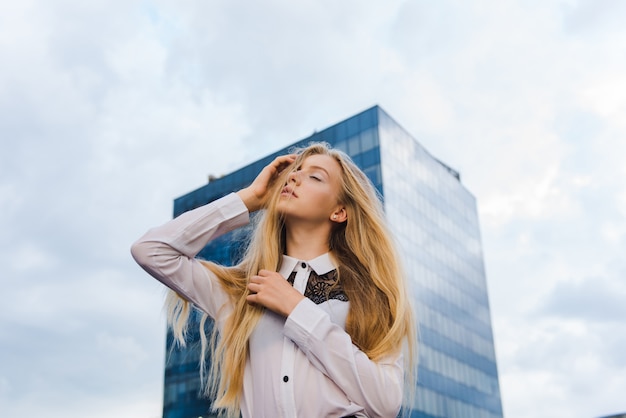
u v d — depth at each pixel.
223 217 2.41
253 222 2.59
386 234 2.46
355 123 40.12
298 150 2.62
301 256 2.40
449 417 38.62
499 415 45.56
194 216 2.37
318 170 2.46
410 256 39.22
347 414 2.02
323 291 2.30
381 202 2.57
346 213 2.45
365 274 2.37
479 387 43.81
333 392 2.05
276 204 2.42
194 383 39.59
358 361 2.05
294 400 2.03
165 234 2.31
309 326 2.06
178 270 2.31
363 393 2.02
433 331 39.97
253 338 2.22
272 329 2.19
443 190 46.72
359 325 2.25
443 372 39.69
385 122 39.97
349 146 39.91
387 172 38.34
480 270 49.84
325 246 2.44
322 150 2.58
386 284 2.35
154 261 2.27
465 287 46.25
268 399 2.07
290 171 2.50
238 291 2.43
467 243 48.75
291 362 2.09
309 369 2.08
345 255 2.43
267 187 2.51
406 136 42.47
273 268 2.33
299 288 2.30
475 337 45.78
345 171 2.51
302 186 2.42
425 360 38.00
